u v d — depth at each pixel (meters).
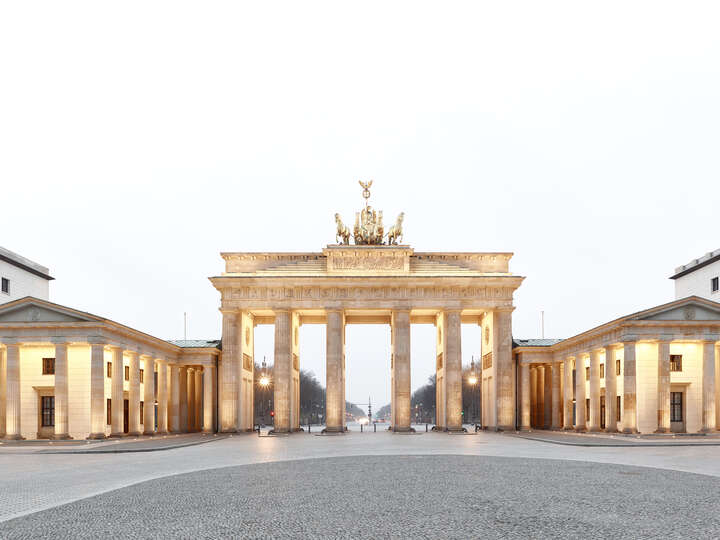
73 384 82.25
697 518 23.61
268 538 20.56
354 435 95.44
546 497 28.41
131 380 91.44
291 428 103.44
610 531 21.41
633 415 80.06
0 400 82.44
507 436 88.50
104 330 80.38
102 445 71.12
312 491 30.61
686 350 84.00
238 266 106.31
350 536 20.72
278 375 102.88
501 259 106.81
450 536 20.66
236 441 80.81
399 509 25.47
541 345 109.00
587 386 101.94
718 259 105.38
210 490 31.28
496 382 104.69
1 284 102.00
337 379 102.62
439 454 53.28
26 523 23.36
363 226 108.50
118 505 27.00
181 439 85.25
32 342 79.31
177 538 20.73
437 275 104.31
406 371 103.00
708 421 79.62
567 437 80.00
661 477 35.72
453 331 103.38
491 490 30.62
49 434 82.56
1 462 49.47
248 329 111.50
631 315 79.50
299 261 106.31
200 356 107.56
